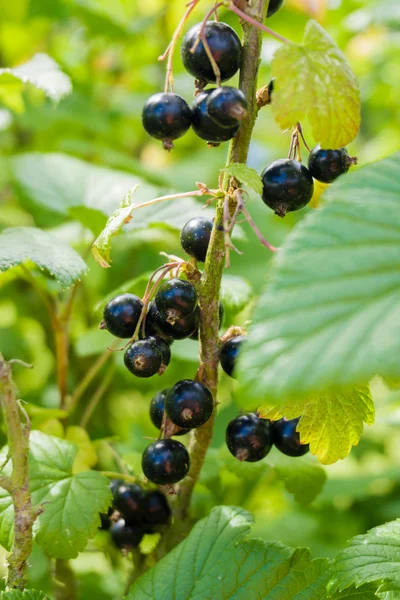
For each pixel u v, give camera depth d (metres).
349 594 0.33
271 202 0.33
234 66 0.32
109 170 0.49
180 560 0.34
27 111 0.60
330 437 0.34
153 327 0.34
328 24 0.63
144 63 0.70
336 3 0.63
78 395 0.41
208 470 0.40
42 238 0.37
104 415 0.52
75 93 0.65
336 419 0.34
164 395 0.35
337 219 0.28
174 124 0.32
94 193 0.46
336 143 0.31
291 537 0.49
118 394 0.54
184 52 0.32
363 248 0.28
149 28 0.69
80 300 0.52
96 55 0.71
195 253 0.34
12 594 0.32
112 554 0.40
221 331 0.40
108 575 0.44
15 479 0.32
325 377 0.27
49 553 0.34
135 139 0.73
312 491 0.39
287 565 0.34
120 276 0.54
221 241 0.33
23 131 0.68
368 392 0.34
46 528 0.34
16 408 0.32
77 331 0.52
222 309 0.35
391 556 0.33
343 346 0.27
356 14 0.64
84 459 0.39
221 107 0.31
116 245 0.53
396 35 0.71
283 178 0.32
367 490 0.52
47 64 0.42
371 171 0.29
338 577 0.33
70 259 0.36
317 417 0.34
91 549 0.40
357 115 0.31
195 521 0.39
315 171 0.33
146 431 0.46
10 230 0.38
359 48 0.71
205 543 0.34
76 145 0.58
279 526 0.51
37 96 0.61
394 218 0.28
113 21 0.63
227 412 0.47
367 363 0.27
